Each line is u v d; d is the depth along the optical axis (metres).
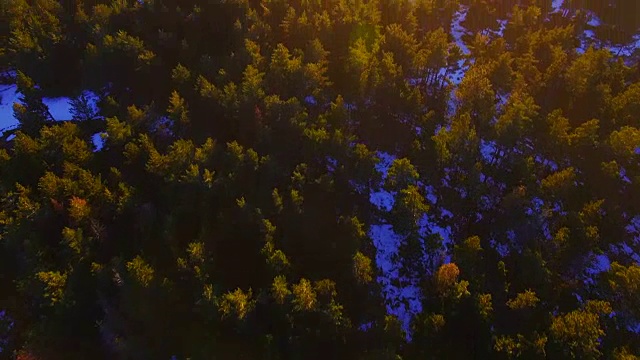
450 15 86.00
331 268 43.84
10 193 45.25
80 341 40.47
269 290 40.12
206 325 38.72
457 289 40.97
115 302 40.38
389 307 45.16
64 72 67.00
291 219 45.19
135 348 38.69
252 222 43.47
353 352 38.88
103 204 45.78
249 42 60.09
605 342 40.12
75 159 49.66
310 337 38.91
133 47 60.75
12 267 45.47
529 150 56.97
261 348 37.72
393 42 65.62
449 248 49.31
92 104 63.78
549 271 43.44
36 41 66.06
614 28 91.94
